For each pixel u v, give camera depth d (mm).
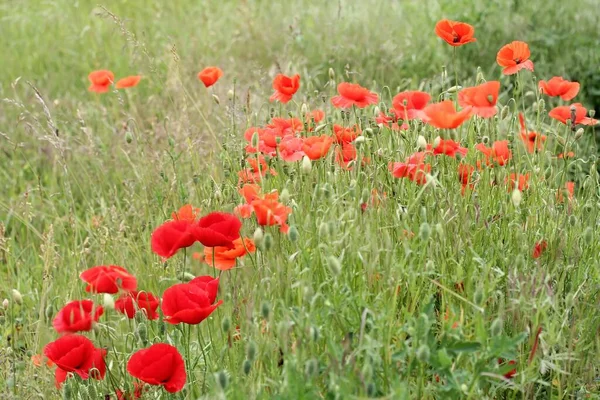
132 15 9484
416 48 8023
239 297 3318
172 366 2859
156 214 5043
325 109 4660
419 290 3014
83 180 6332
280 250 3227
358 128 4113
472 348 2779
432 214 3465
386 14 8820
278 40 8492
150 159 5633
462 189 3682
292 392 2582
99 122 6902
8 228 5973
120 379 3355
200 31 8953
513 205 3562
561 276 3432
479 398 2914
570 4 8359
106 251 4824
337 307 2916
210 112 6461
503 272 3232
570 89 3969
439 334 3195
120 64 8203
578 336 3295
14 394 3492
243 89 6914
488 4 8250
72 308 3012
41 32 9344
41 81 8117
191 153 5023
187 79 7188
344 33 8367
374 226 3277
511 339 2752
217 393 2604
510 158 3764
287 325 2639
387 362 2795
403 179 3715
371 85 7359
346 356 2725
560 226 3539
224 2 10125
